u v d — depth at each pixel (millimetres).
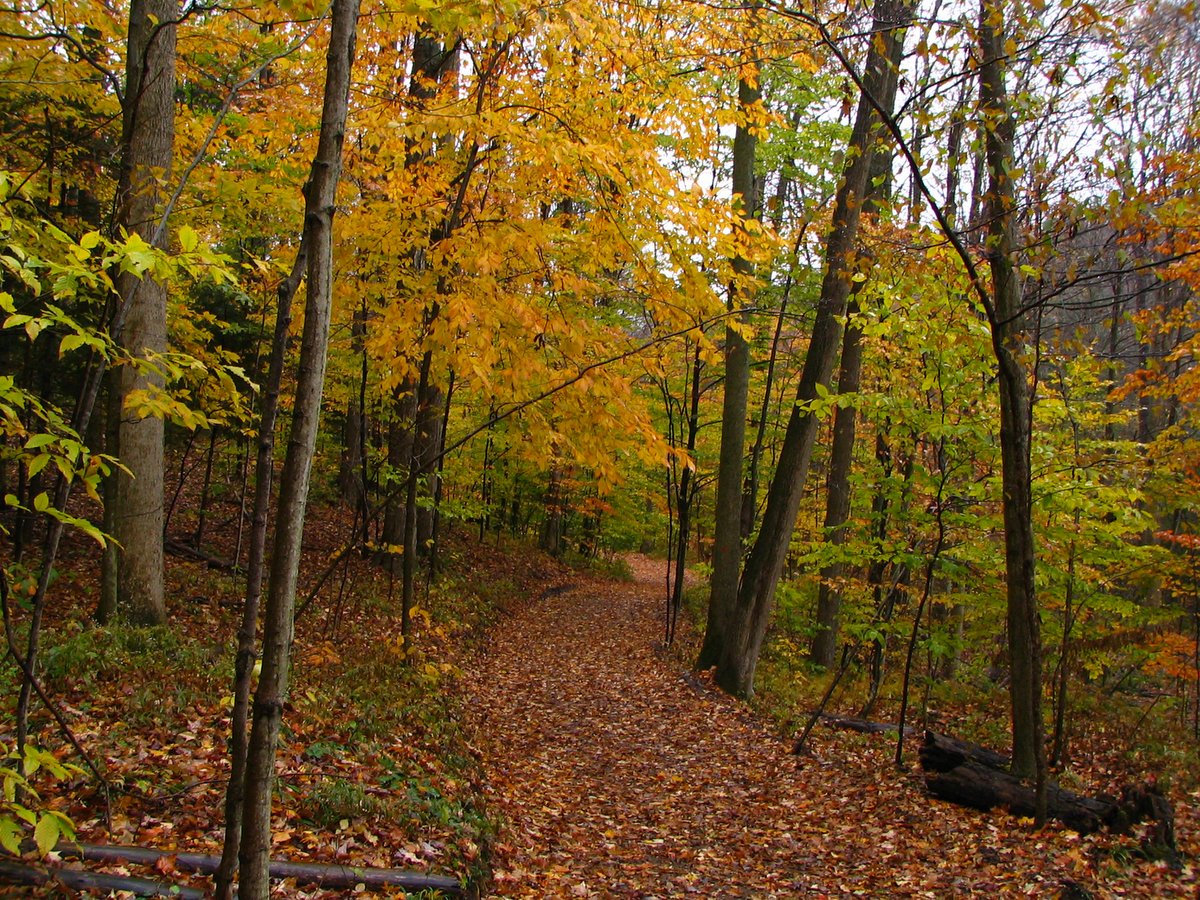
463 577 17266
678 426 17203
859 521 9875
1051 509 7641
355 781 4832
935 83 5262
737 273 5465
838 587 11664
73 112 6484
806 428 10906
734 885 5234
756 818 6566
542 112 5219
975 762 6906
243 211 6492
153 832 3684
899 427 8406
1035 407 7844
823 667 13977
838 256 7770
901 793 6973
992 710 10859
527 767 7445
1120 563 8828
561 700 10562
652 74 5984
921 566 8492
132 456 7422
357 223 5723
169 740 4883
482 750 7375
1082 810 6195
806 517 16031
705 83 8602
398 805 4664
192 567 11281
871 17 5582
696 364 14562
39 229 3146
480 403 12453
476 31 4570
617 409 4559
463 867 4207
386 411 12500
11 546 9969
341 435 16875
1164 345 10125
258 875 2047
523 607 18703
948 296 7293
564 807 6574
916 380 8219
